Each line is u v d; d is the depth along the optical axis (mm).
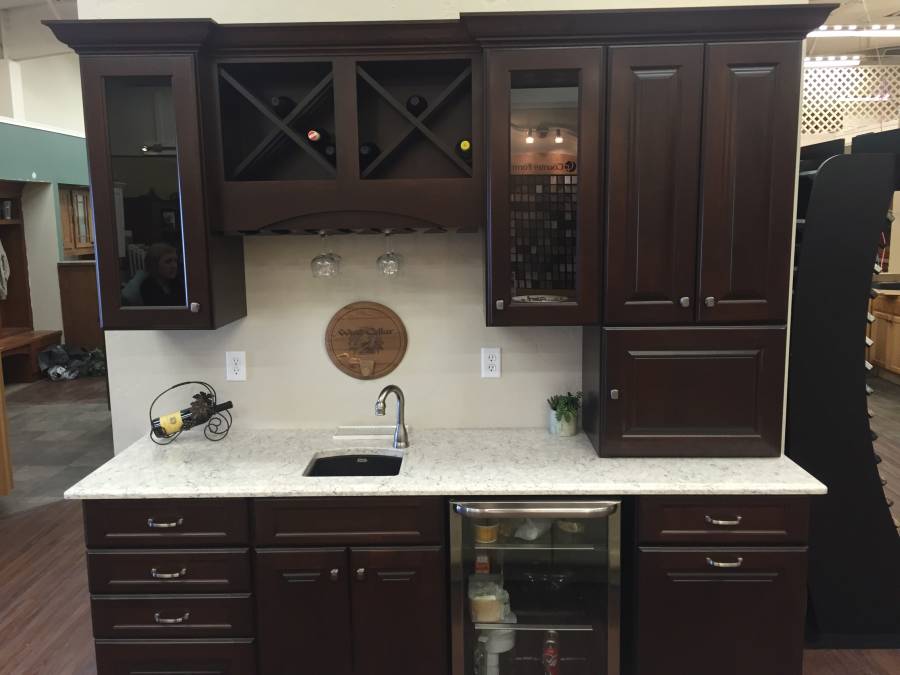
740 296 2223
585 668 2285
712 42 2121
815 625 2662
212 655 2207
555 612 2283
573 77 2172
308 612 2184
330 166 2246
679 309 2227
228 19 2484
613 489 2092
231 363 2664
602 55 2129
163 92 2191
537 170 2211
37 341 7805
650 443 2307
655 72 2133
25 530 3881
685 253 2201
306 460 2373
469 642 2264
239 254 2551
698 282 2215
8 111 7531
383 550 2156
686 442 2301
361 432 2639
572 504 2094
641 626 2170
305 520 2148
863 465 2570
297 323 2646
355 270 2617
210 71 2213
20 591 3195
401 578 2168
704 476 2162
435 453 2414
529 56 2131
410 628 2188
